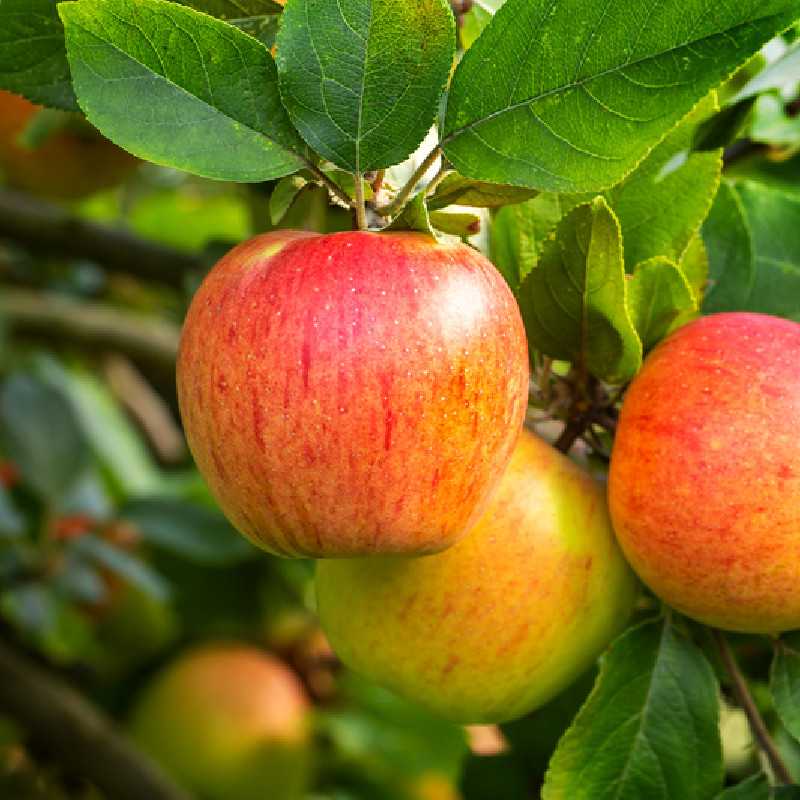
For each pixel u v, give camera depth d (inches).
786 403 20.2
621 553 21.8
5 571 34.0
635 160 18.8
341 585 22.0
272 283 18.8
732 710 25.2
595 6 18.4
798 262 24.5
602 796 21.9
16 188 31.6
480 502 19.6
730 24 18.3
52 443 35.2
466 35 22.5
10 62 21.2
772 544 20.1
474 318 18.9
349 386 18.6
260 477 19.0
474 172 19.1
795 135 25.0
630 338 21.2
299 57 18.7
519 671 21.6
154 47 18.7
